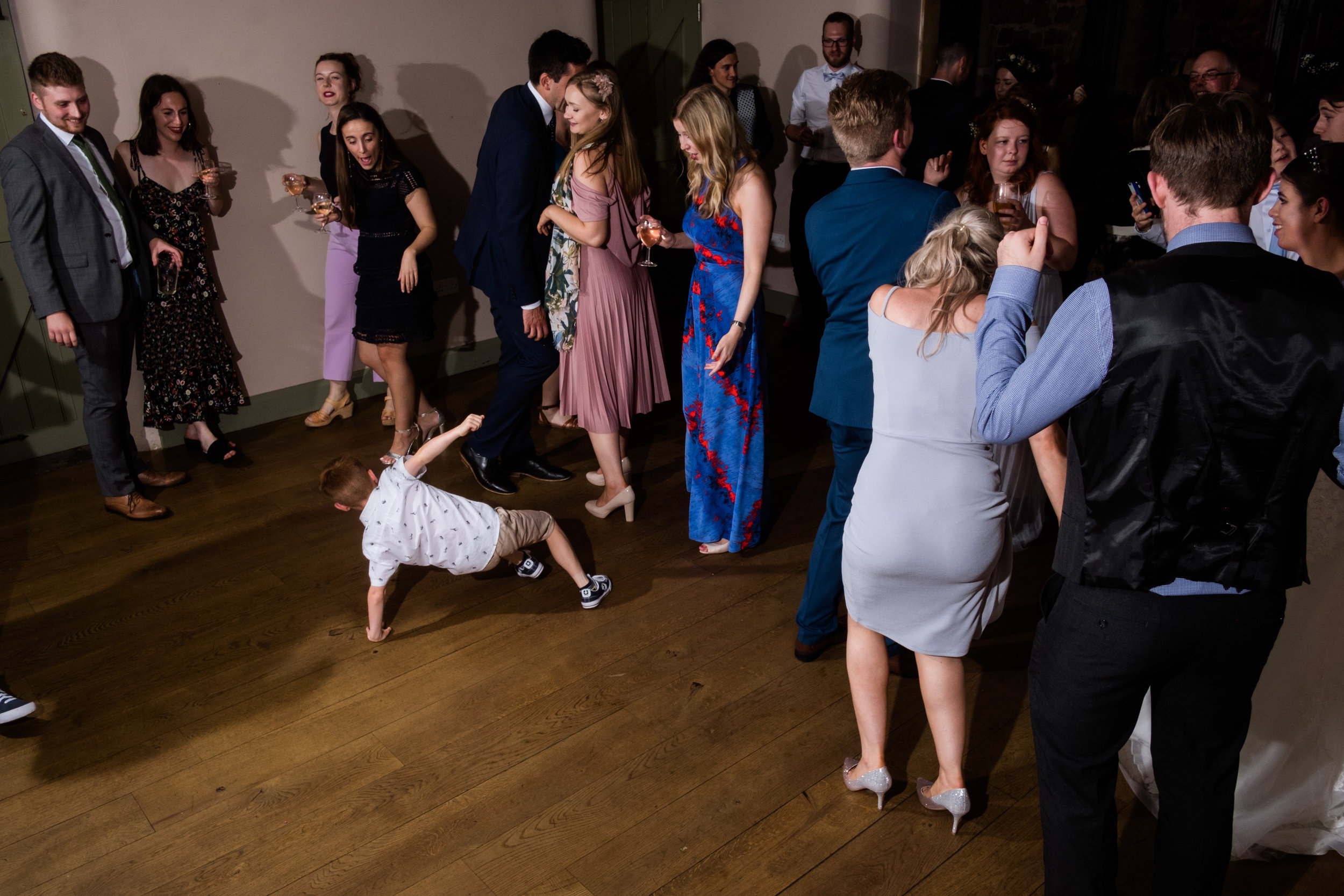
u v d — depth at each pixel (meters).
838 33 4.98
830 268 2.36
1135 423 1.38
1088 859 1.63
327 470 2.80
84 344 3.47
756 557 3.36
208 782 2.39
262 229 4.42
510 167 3.34
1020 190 2.75
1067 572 1.53
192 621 3.08
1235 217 1.39
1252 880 2.01
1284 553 1.41
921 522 1.90
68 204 3.29
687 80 6.01
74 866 2.15
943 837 2.16
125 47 3.90
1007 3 5.36
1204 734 1.54
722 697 2.64
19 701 2.55
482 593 3.18
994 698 2.59
